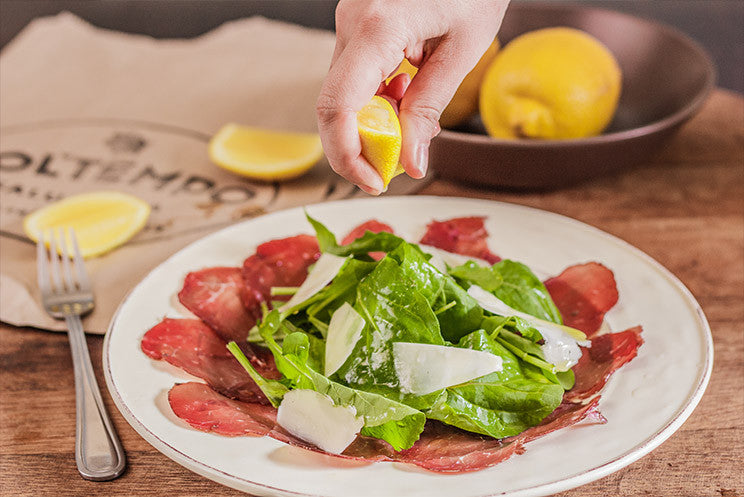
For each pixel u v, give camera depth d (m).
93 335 0.62
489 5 0.54
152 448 0.56
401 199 0.68
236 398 0.56
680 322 0.59
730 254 0.69
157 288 0.61
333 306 0.58
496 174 0.72
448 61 0.54
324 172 0.78
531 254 0.64
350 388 0.54
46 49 0.94
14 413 0.58
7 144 0.81
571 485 0.50
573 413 0.54
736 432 0.56
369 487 0.50
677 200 0.74
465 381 0.53
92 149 0.81
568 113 0.72
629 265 0.63
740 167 0.78
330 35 0.98
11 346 0.62
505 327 0.57
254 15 1.26
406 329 0.55
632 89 0.83
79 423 0.56
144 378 0.56
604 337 0.59
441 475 0.51
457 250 0.64
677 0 1.45
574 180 0.72
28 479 0.54
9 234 0.70
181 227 0.71
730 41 1.34
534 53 0.73
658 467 0.55
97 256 0.68
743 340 0.62
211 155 0.77
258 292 0.62
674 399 0.54
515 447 0.52
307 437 0.53
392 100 0.54
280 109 0.86
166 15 1.25
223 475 0.51
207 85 0.90
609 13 0.84
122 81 0.90
